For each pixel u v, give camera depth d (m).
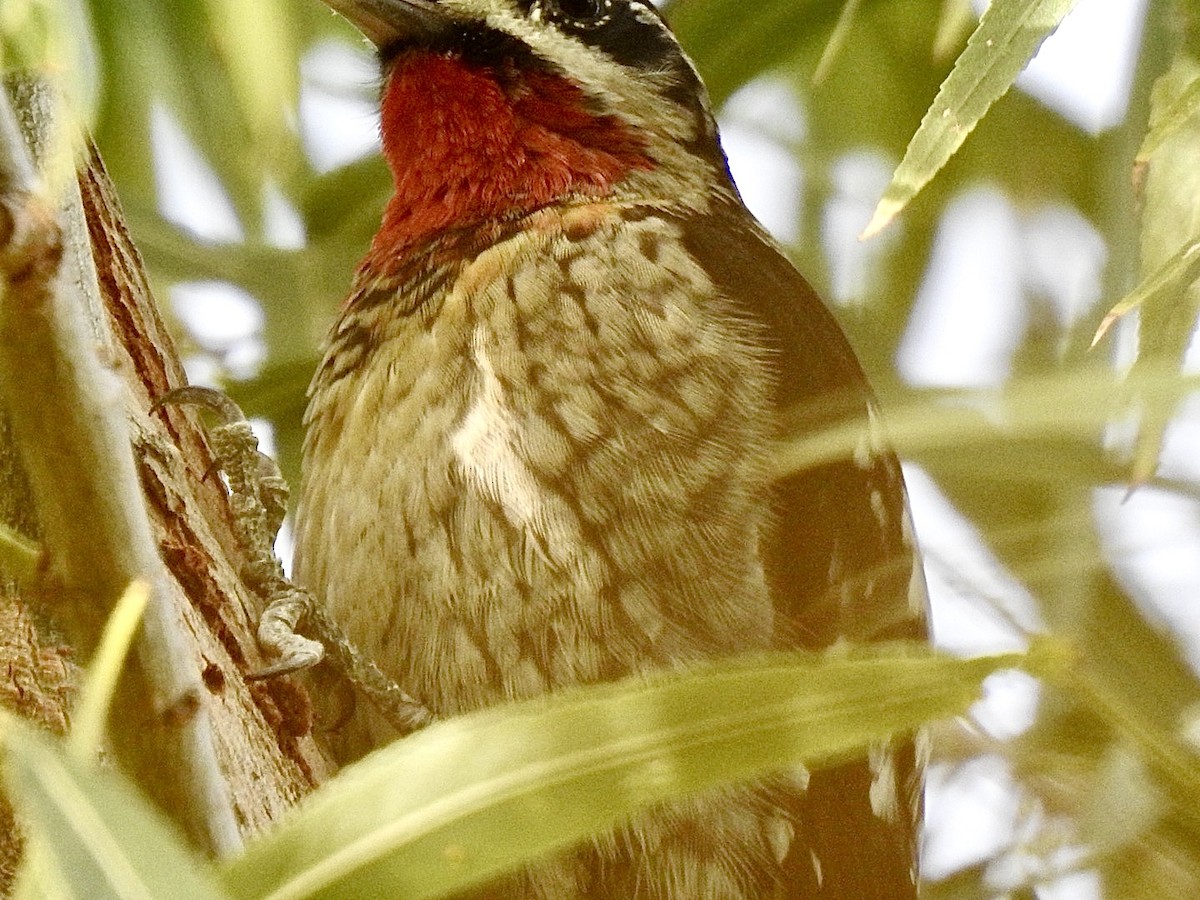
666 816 2.32
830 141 2.42
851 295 2.41
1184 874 2.29
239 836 2.23
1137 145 2.34
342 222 2.39
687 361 2.33
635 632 2.32
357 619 2.32
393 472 2.32
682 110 2.39
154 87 2.37
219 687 2.30
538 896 2.31
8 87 2.28
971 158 2.42
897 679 2.23
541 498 2.32
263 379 2.38
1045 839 2.31
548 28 2.38
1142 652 2.33
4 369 2.22
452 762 2.23
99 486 2.23
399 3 2.38
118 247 2.32
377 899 2.22
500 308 2.33
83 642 2.23
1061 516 2.33
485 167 2.37
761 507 2.33
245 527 2.33
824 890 2.32
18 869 2.26
